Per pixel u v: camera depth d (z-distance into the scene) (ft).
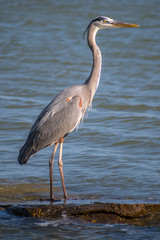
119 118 56.34
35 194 33.01
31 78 80.12
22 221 27.22
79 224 26.78
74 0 206.69
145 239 24.79
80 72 86.48
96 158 41.50
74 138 48.29
